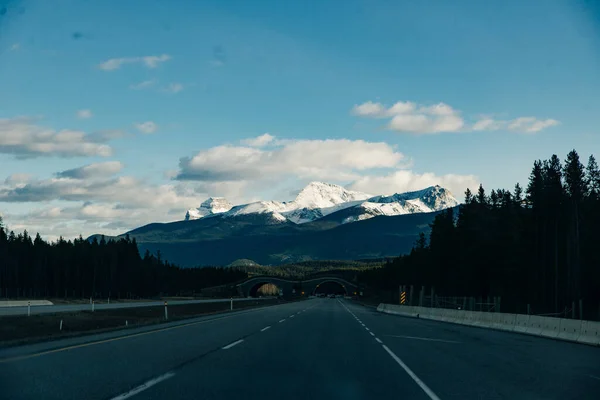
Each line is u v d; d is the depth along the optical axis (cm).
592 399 1169
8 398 1042
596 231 7544
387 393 1184
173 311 6638
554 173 7706
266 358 1758
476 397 1159
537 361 1852
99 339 2256
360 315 5759
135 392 1121
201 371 1432
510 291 8931
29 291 13138
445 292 11725
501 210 9225
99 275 14462
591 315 7044
